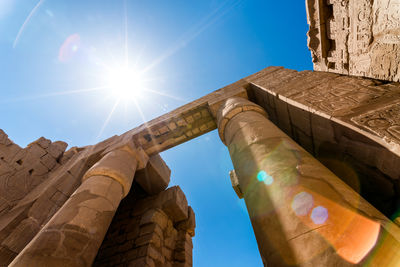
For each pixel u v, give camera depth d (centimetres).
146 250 570
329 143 302
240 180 272
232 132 364
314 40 431
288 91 366
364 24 286
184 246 685
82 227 321
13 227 449
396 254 121
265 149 264
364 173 252
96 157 634
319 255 135
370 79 296
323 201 167
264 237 184
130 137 613
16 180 604
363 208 157
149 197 770
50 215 509
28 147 702
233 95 515
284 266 151
